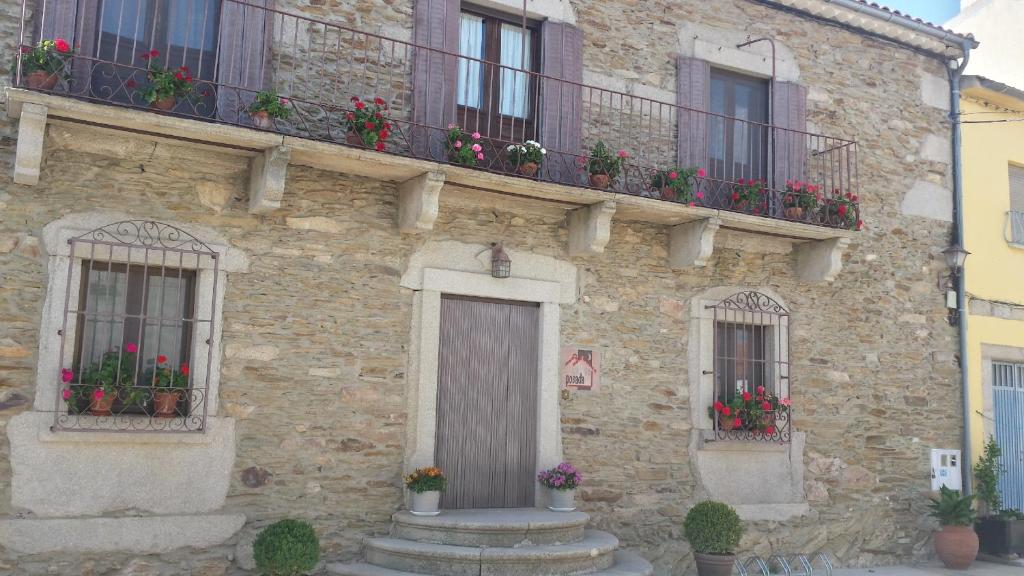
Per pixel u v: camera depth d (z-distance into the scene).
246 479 5.51
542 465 6.52
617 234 7.01
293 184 5.85
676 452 7.00
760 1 7.89
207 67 5.76
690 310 7.23
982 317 8.81
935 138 8.79
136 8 5.59
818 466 7.64
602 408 6.78
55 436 4.95
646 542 6.78
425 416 6.10
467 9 6.73
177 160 5.52
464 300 6.50
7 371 4.94
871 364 8.05
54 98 4.74
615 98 7.08
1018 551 8.14
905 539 8.02
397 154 5.70
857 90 8.36
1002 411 8.85
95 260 5.23
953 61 8.95
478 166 6.02
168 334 5.47
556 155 6.68
